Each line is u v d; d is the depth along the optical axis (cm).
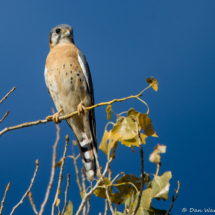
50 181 628
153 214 516
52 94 929
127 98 541
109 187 577
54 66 905
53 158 674
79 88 905
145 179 580
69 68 900
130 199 570
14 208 527
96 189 577
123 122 531
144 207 527
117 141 550
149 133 523
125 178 582
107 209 581
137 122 520
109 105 542
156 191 523
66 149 552
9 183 539
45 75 944
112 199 579
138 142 517
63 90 904
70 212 590
